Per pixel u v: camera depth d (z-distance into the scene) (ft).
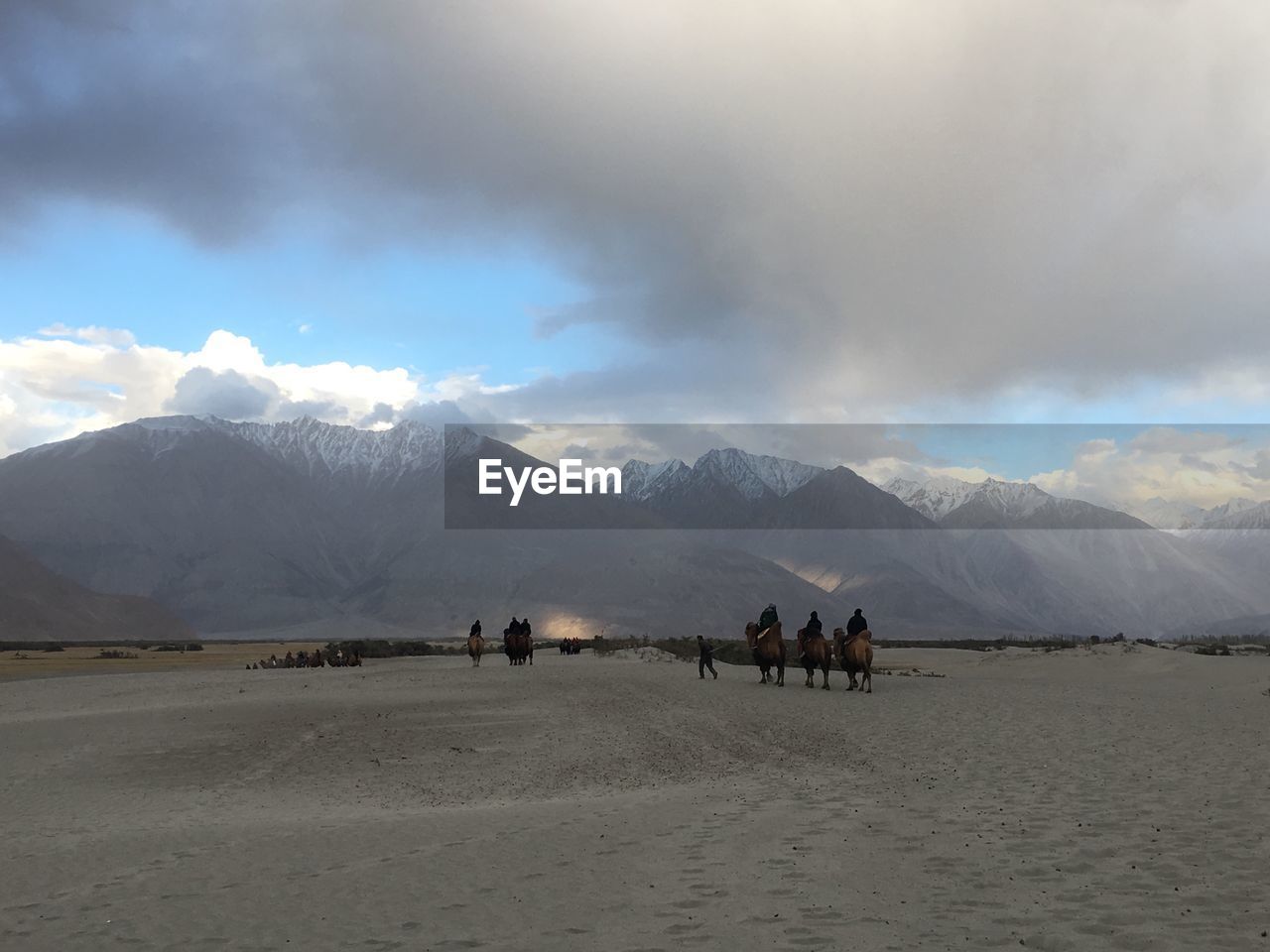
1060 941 26.73
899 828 40.91
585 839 41.63
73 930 32.19
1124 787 48.37
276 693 121.29
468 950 28.22
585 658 219.61
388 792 61.11
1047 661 182.60
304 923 31.73
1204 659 168.35
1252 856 34.86
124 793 62.54
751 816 44.60
